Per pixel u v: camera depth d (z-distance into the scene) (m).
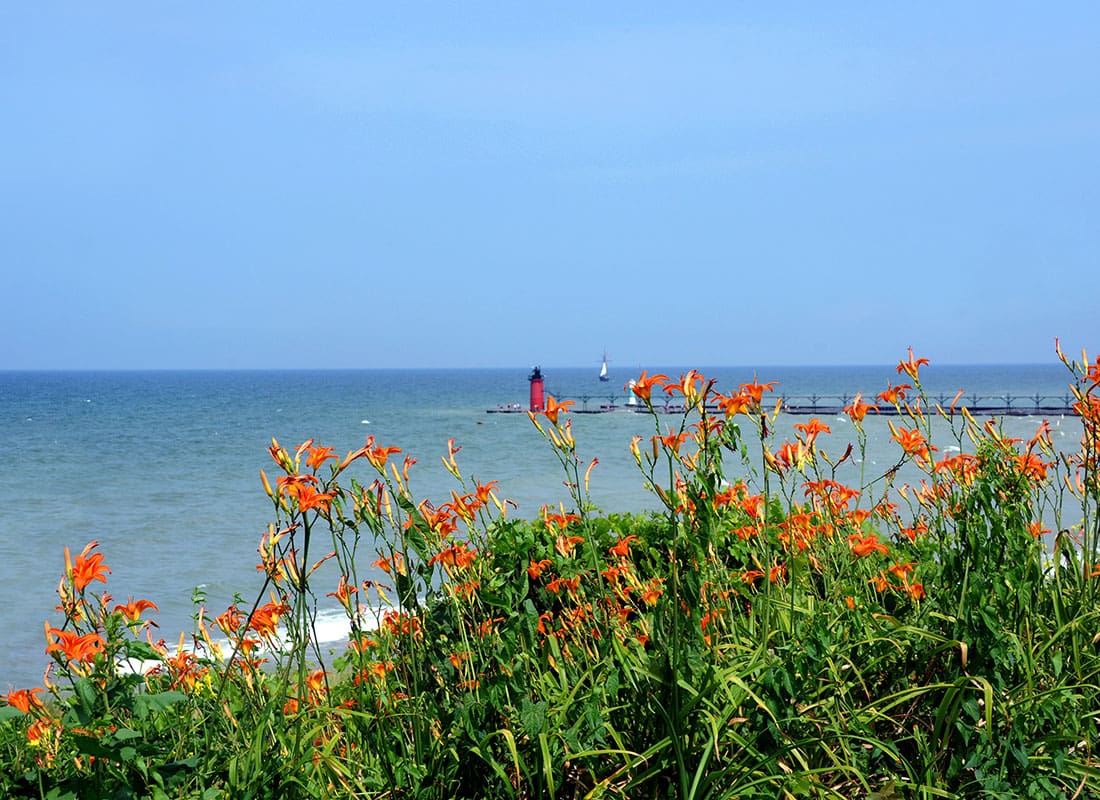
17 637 12.55
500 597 2.88
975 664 2.68
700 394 2.66
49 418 87.38
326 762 2.67
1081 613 3.14
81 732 2.30
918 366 3.43
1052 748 2.68
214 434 63.97
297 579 2.59
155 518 24.38
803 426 3.49
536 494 26.69
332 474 2.60
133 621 2.70
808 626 3.07
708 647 2.84
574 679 3.00
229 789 2.48
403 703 2.89
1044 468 3.38
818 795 2.52
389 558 2.92
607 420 74.75
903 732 2.83
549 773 2.48
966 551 2.92
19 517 24.88
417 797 2.59
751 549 3.72
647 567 4.52
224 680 2.75
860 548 3.39
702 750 2.62
